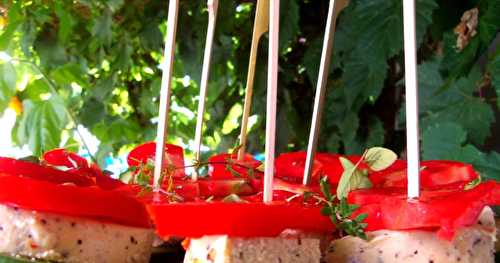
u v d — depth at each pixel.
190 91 0.96
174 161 0.50
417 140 0.37
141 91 0.95
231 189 0.47
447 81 0.58
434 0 0.58
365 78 0.61
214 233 0.37
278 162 0.50
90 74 0.96
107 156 0.96
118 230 0.41
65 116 0.89
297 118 0.77
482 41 0.57
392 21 0.59
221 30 0.72
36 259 0.39
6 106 0.86
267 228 0.37
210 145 0.96
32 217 0.39
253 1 0.75
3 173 0.40
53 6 0.84
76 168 0.46
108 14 0.79
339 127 0.70
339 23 0.64
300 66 0.76
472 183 0.41
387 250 0.39
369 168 0.44
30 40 0.85
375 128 0.70
